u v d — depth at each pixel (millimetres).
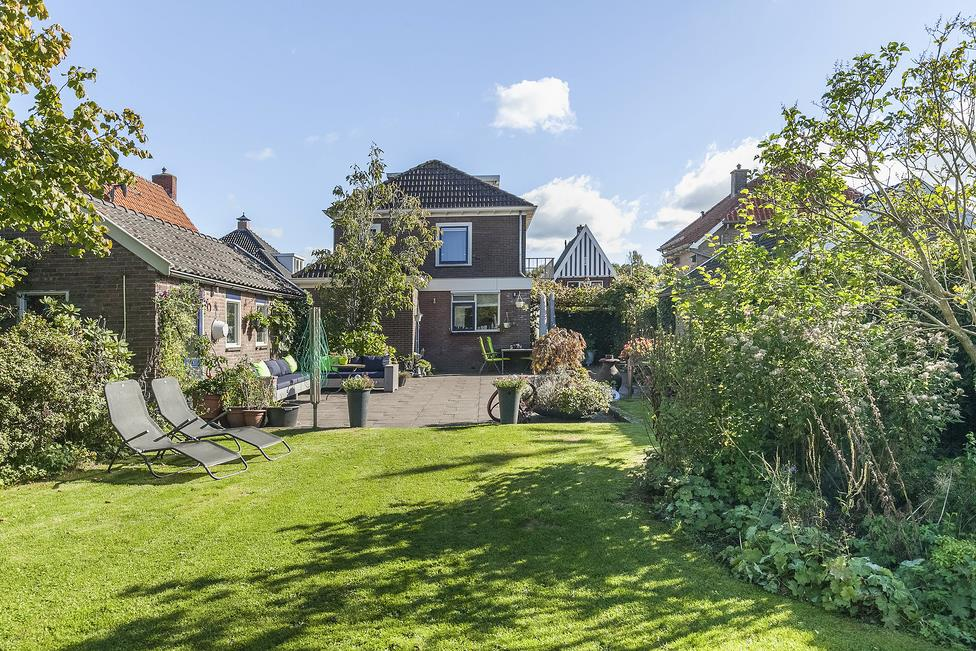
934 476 4742
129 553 4238
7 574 3875
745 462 5145
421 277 19547
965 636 3119
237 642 3047
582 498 5527
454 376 19922
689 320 6340
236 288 14547
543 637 3092
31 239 10969
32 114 6637
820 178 5691
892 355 5121
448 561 4094
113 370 8375
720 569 3986
